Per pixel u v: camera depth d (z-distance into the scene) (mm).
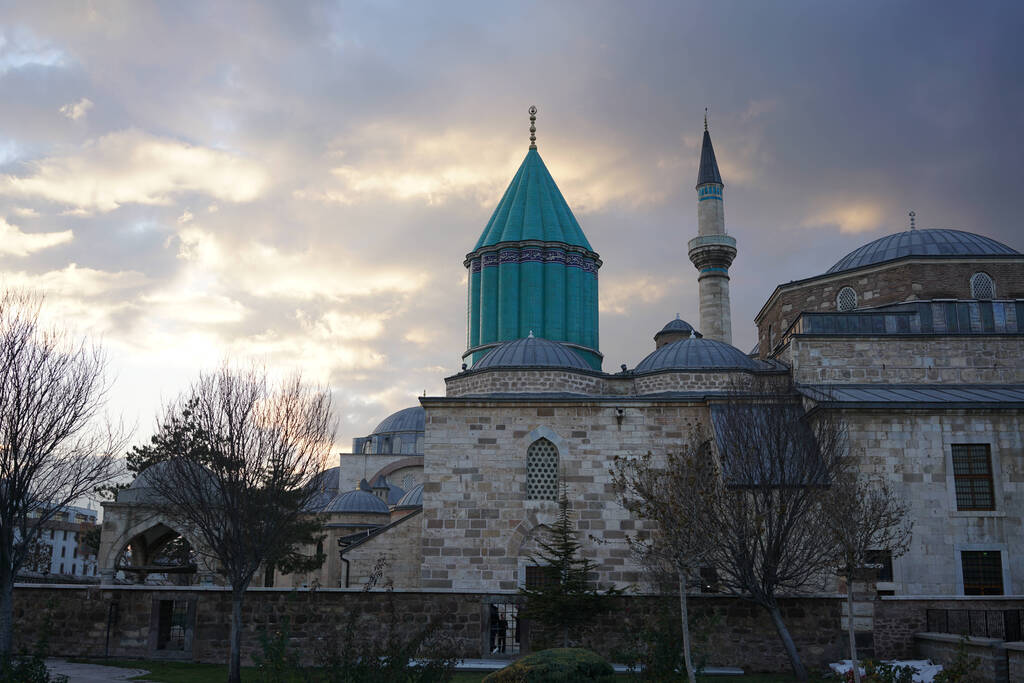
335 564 58781
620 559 34281
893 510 26938
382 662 18922
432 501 35125
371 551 46344
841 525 22234
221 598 26812
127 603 27266
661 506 21984
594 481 35281
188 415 28594
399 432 85438
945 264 43344
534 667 17297
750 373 38125
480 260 63031
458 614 26391
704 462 26188
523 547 34719
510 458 35562
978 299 41844
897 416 32188
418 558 46188
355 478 75562
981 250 45281
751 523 25469
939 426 32125
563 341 59906
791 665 24984
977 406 32094
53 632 27188
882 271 44531
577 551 34406
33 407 24719
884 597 26281
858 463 30547
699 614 26141
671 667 20328
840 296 46031
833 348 39000
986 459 32094
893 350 38906
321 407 28969
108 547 36906
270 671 21062
